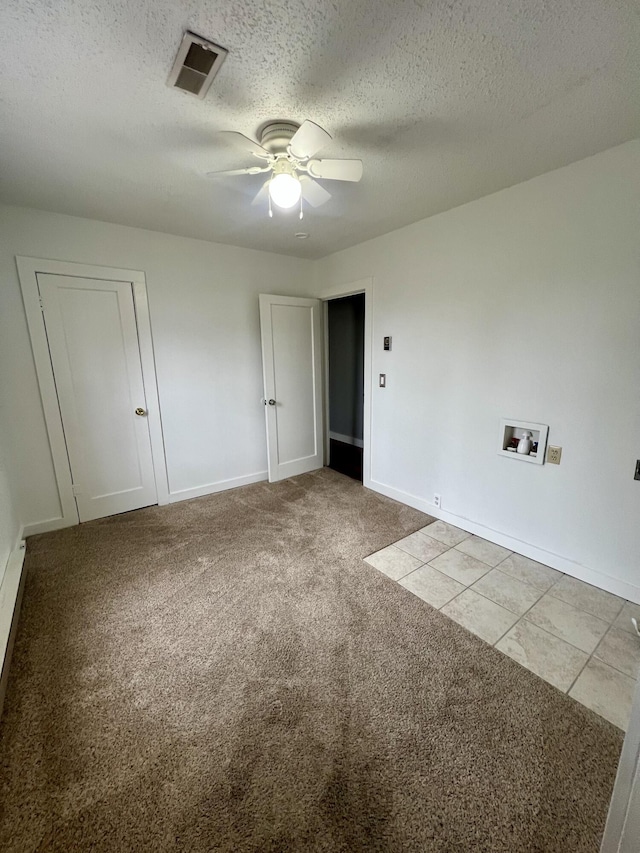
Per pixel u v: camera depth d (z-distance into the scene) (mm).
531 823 1053
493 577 2221
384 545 2598
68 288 2672
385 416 3357
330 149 1813
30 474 2697
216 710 1400
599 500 2072
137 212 2561
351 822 1059
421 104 1485
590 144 1787
